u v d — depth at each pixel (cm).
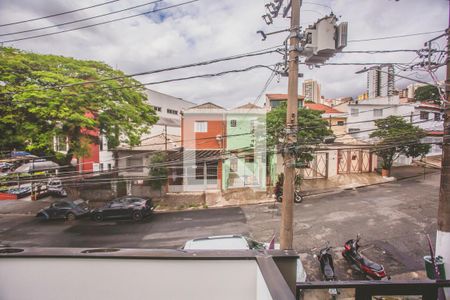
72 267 285
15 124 1509
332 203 1598
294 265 276
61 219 1642
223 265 281
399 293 262
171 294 284
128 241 1270
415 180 2062
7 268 291
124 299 285
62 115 1402
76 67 1631
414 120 2575
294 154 676
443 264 667
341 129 2544
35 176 1773
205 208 1742
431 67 629
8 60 1435
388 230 1171
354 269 905
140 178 1892
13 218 1697
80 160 2300
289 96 665
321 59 655
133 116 1803
